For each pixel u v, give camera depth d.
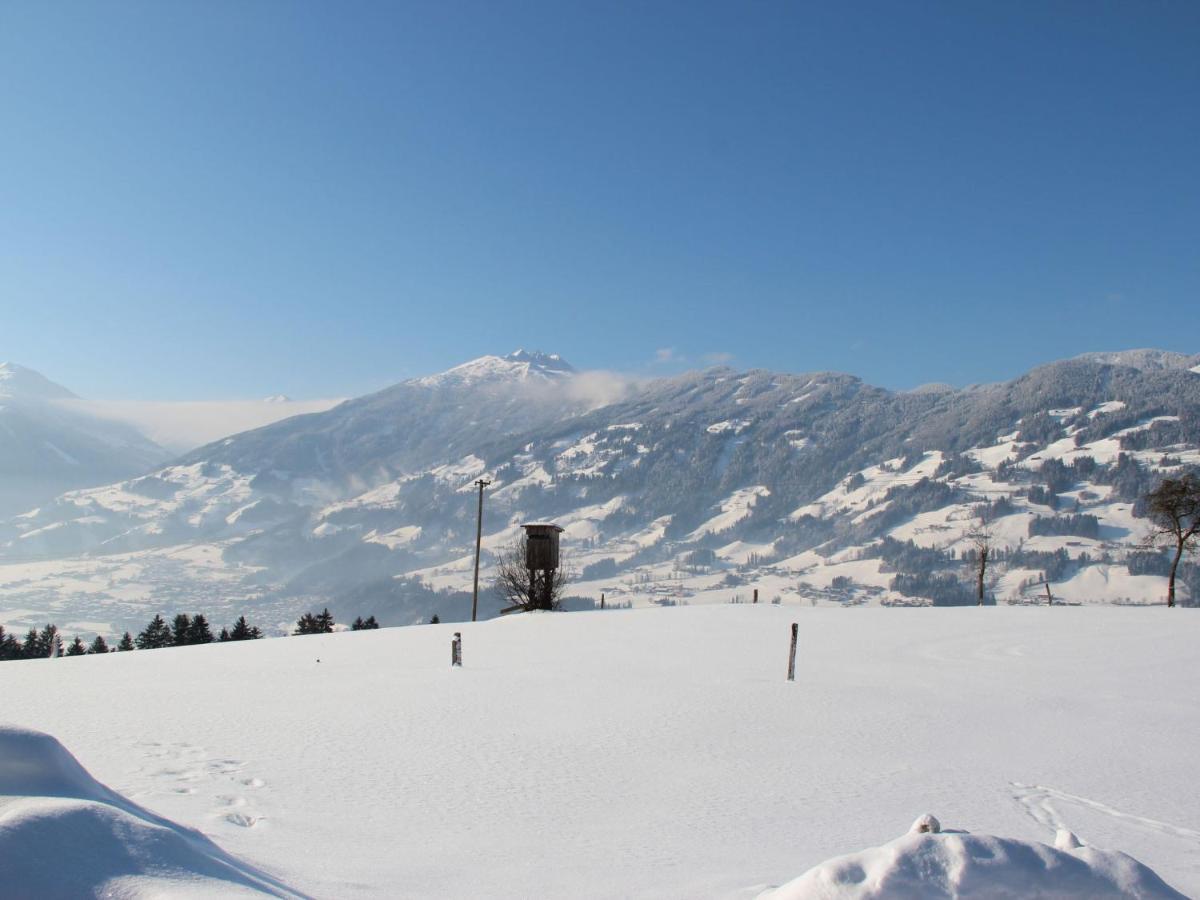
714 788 10.27
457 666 22.59
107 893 3.81
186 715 14.44
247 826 7.74
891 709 16.39
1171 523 55.81
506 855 7.24
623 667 22.33
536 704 16.33
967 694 18.47
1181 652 26.14
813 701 17.08
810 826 8.53
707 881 6.41
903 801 9.76
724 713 15.62
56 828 4.05
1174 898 4.20
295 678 20.14
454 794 9.62
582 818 8.77
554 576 53.00
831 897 3.99
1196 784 11.15
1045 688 19.58
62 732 12.52
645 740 13.16
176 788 9.16
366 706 15.84
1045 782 11.01
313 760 11.09
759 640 29.22
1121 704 17.64
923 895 3.95
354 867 6.53
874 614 38.38
